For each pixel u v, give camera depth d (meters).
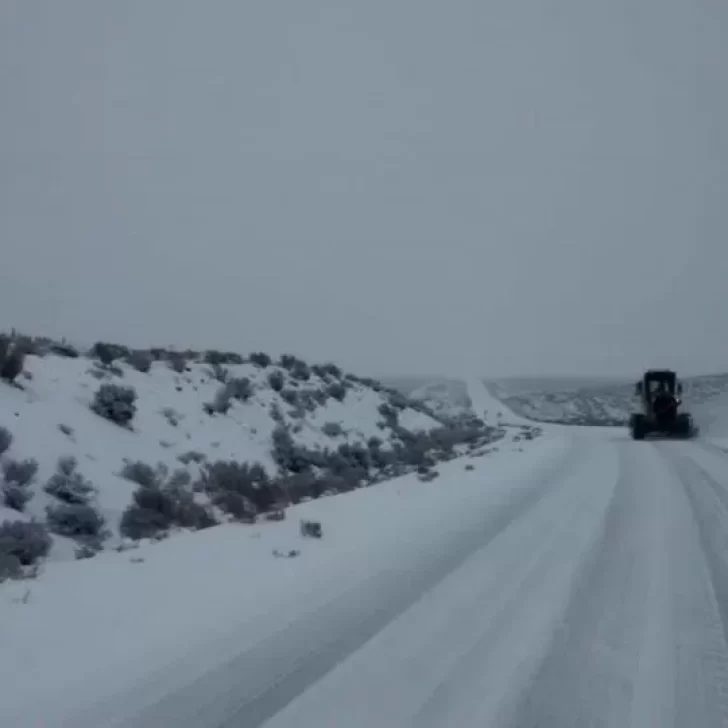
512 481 18.59
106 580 9.06
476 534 11.83
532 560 10.00
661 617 7.54
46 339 25.59
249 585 8.84
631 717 5.32
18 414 17.19
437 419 43.81
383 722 5.16
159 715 5.25
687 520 12.78
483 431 42.84
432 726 5.11
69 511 13.38
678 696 5.67
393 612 7.74
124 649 6.58
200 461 20.47
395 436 33.69
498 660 6.35
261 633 7.04
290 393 30.73
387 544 11.19
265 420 26.50
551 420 65.12
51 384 20.33
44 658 6.34
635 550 10.52
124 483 16.61
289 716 5.25
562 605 7.95
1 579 9.01
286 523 13.11
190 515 14.32
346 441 29.17
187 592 8.52
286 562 10.08
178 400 24.47
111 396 20.50
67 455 16.36
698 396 74.56
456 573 9.34
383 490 17.42
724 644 6.77
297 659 6.35
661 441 33.66
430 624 7.32
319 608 7.88
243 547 11.05
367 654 6.48
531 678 5.96
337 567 9.73
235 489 16.64
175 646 6.67
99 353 25.38
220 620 7.45
